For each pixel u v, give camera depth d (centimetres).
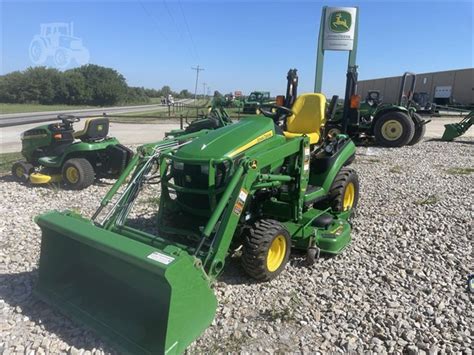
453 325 316
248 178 342
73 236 304
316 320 320
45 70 6888
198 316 276
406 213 567
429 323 320
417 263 416
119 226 366
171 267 253
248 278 378
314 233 413
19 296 340
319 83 1367
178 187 376
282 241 380
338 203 484
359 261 421
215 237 327
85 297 317
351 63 1346
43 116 2791
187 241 393
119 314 294
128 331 279
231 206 331
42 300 328
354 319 321
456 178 791
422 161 985
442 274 396
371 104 1289
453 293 362
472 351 286
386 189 701
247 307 335
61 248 331
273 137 409
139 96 8762
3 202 610
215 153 360
